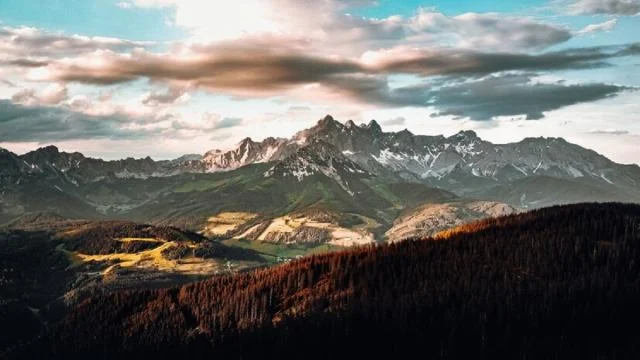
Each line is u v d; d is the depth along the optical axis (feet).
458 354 611.88
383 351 637.30
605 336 608.60
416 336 643.04
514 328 628.69
